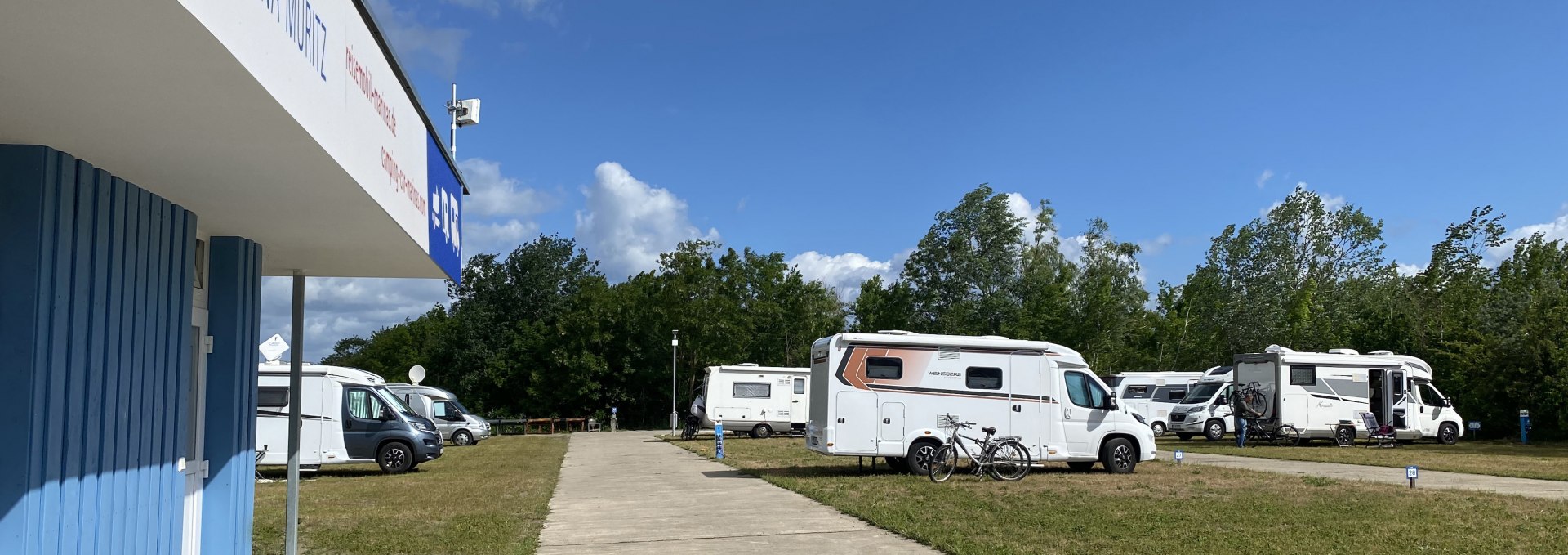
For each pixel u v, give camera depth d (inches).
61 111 158.9
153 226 236.5
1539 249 1596.9
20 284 182.2
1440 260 1710.1
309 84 165.6
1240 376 1174.3
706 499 570.6
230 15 126.7
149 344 238.7
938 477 650.2
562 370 2331.4
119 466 221.6
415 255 328.8
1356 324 1710.1
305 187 216.4
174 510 259.0
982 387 700.0
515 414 2390.5
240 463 305.9
